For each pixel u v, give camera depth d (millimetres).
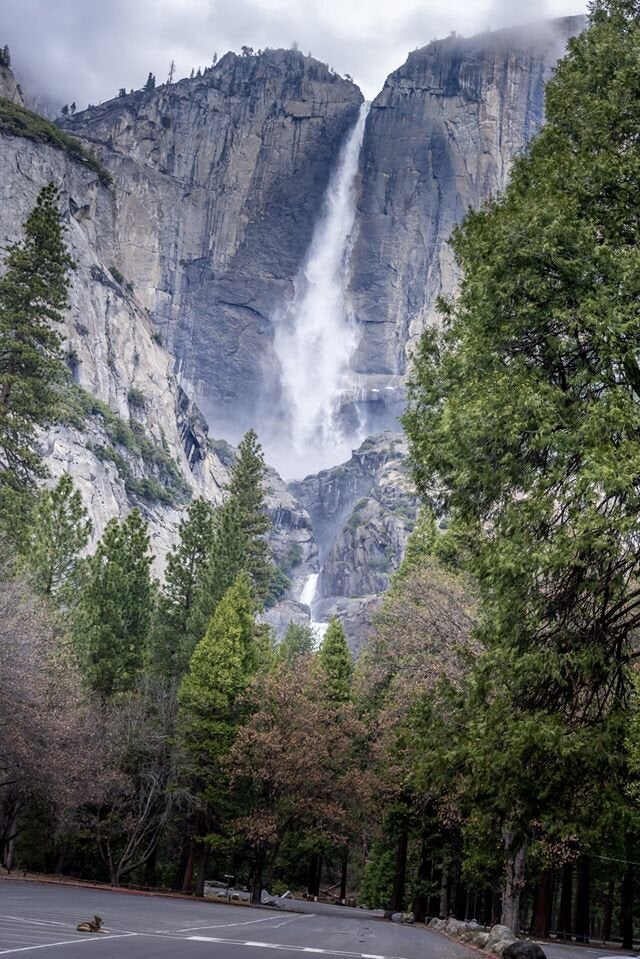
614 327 14844
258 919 26672
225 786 45031
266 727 44656
